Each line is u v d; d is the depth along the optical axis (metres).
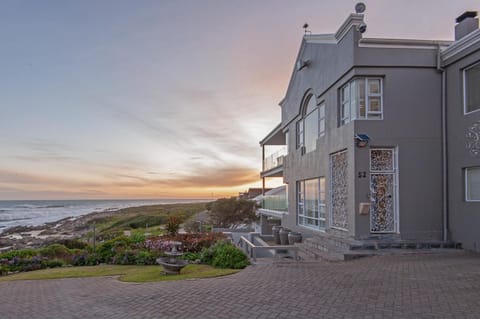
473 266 8.40
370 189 11.99
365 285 6.97
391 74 12.24
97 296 7.75
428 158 12.18
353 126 12.06
